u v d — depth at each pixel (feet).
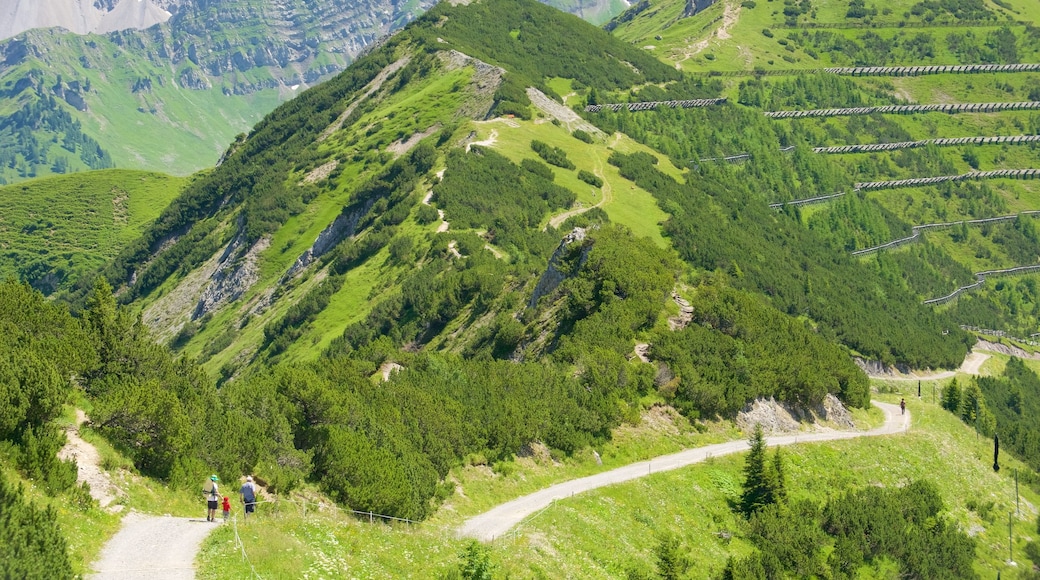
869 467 257.55
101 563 101.96
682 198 601.62
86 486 116.57
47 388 123.34
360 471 156.46
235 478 143.84
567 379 239.91
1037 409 534.37
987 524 258.16
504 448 197.88
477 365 244.42
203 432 146.10
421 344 393.50
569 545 161.79
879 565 214.07
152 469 133.90
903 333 547.49
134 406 132.57
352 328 433.48
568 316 288.51
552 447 210.18
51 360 138.00
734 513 206.80
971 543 240.12
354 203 605.31
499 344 308.19
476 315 382.01
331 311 481.87
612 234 327.26
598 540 169.78
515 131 627.46
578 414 220.84
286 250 645.51
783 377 274.16
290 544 116.88
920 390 433.89
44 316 160.66
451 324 389.60
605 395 235.81
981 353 615.16
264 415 165.78
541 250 463.83
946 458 286.66
